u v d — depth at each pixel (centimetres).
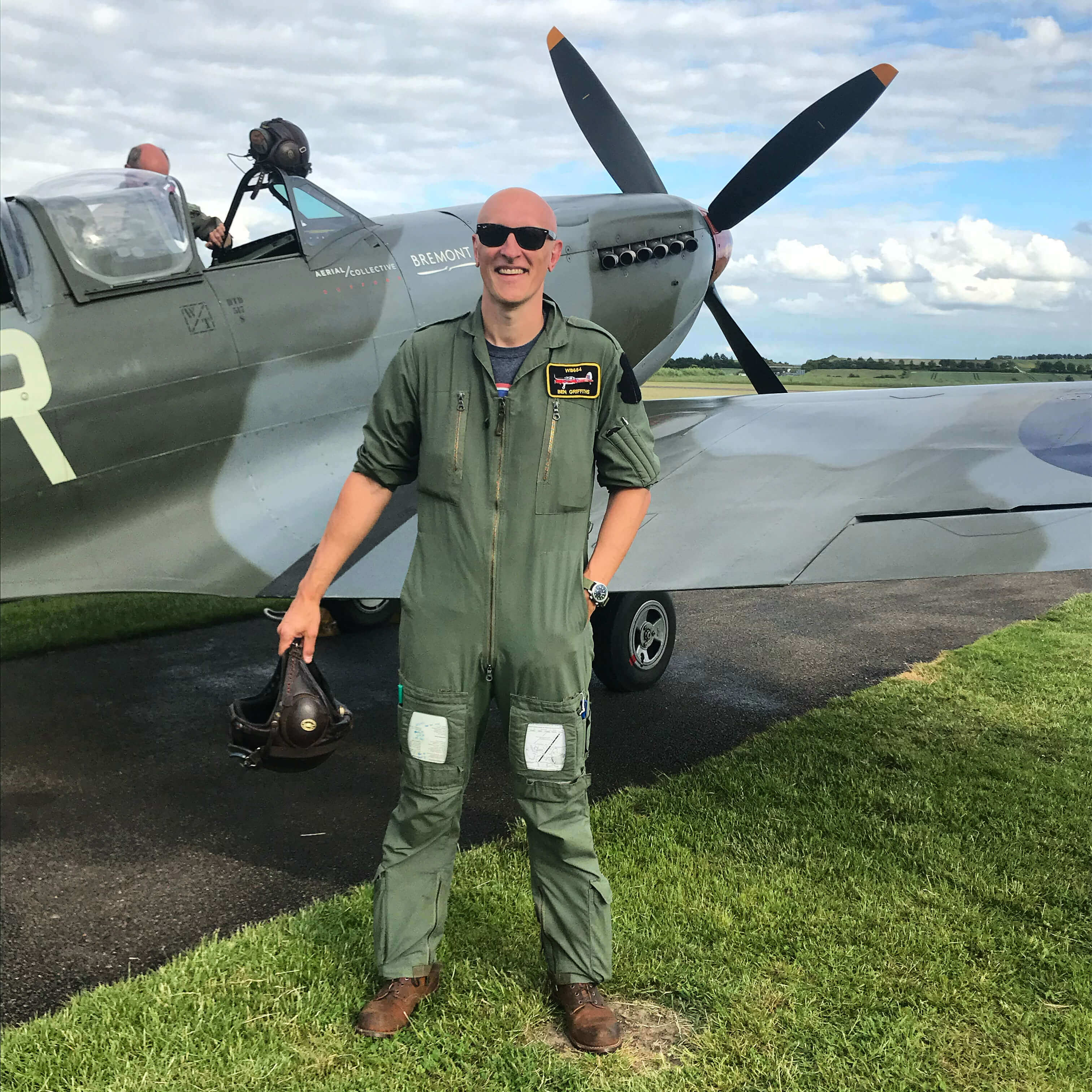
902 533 269
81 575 301
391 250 399
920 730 381
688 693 429
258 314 344
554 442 173
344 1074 179
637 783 323
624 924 228
